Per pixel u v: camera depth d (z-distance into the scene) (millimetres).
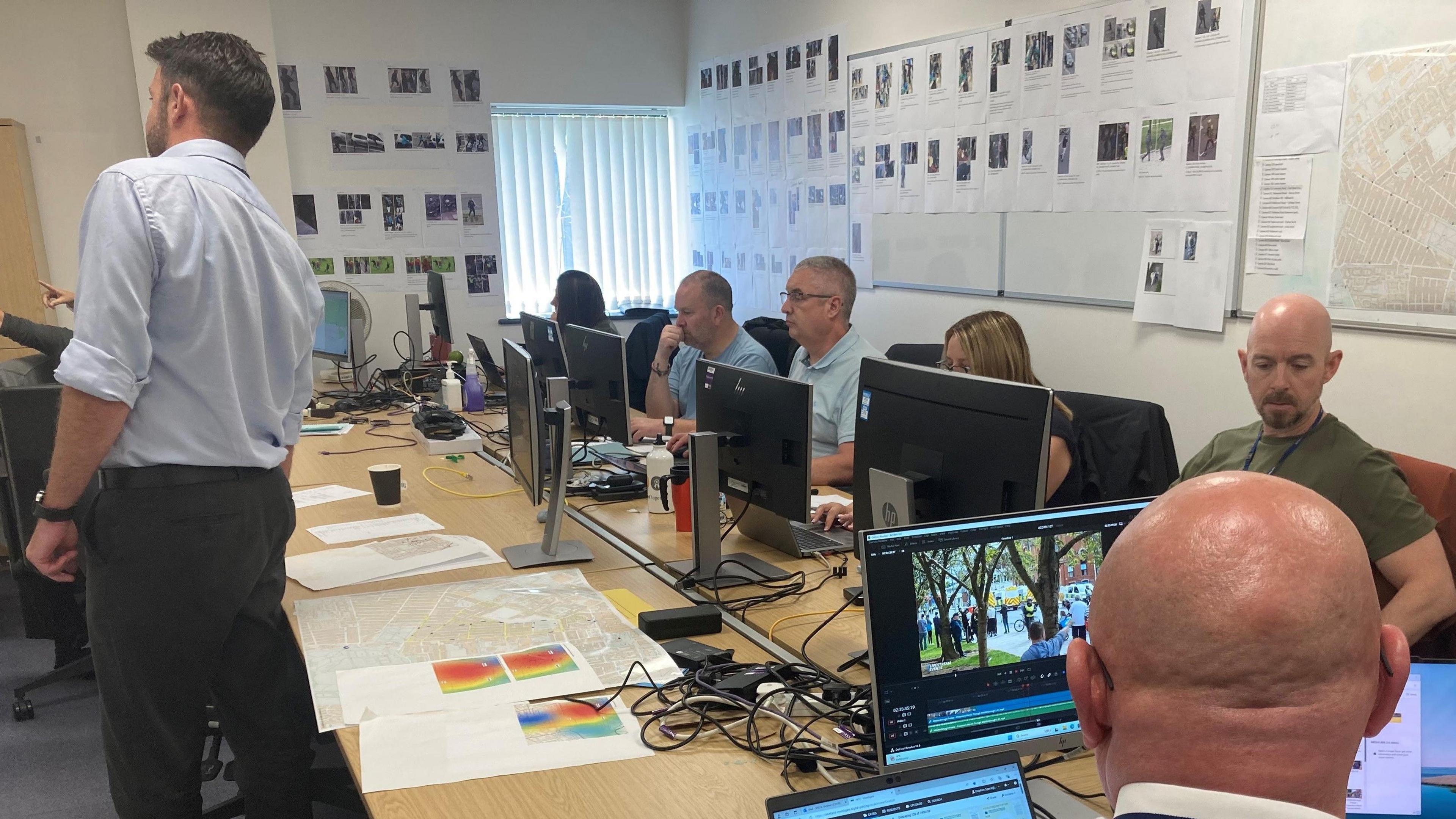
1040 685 1234
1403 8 2541
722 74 5645
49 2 4547
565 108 5770
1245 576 514
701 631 1782
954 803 1040
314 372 4961
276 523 1733
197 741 1726
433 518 2572
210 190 1594
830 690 1499
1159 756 527
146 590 1595
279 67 5039
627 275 6086
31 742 2885
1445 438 2566
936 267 4258
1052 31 3570
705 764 1335
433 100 5387
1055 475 2293
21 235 4391
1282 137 2852
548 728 1422
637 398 4332
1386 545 1888
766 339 4543
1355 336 2750
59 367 1477
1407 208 2572
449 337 4816
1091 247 3514
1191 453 3234
